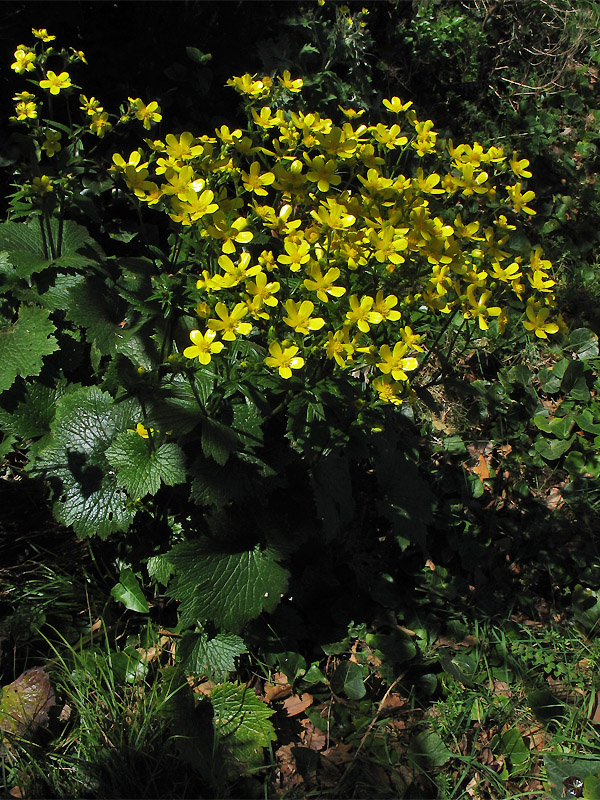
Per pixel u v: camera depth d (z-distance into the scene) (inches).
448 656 44.5
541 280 41.3
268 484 39.6
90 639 42.1
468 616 47.8
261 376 38.0
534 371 64.7
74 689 40.0
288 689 42.1
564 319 70.2
